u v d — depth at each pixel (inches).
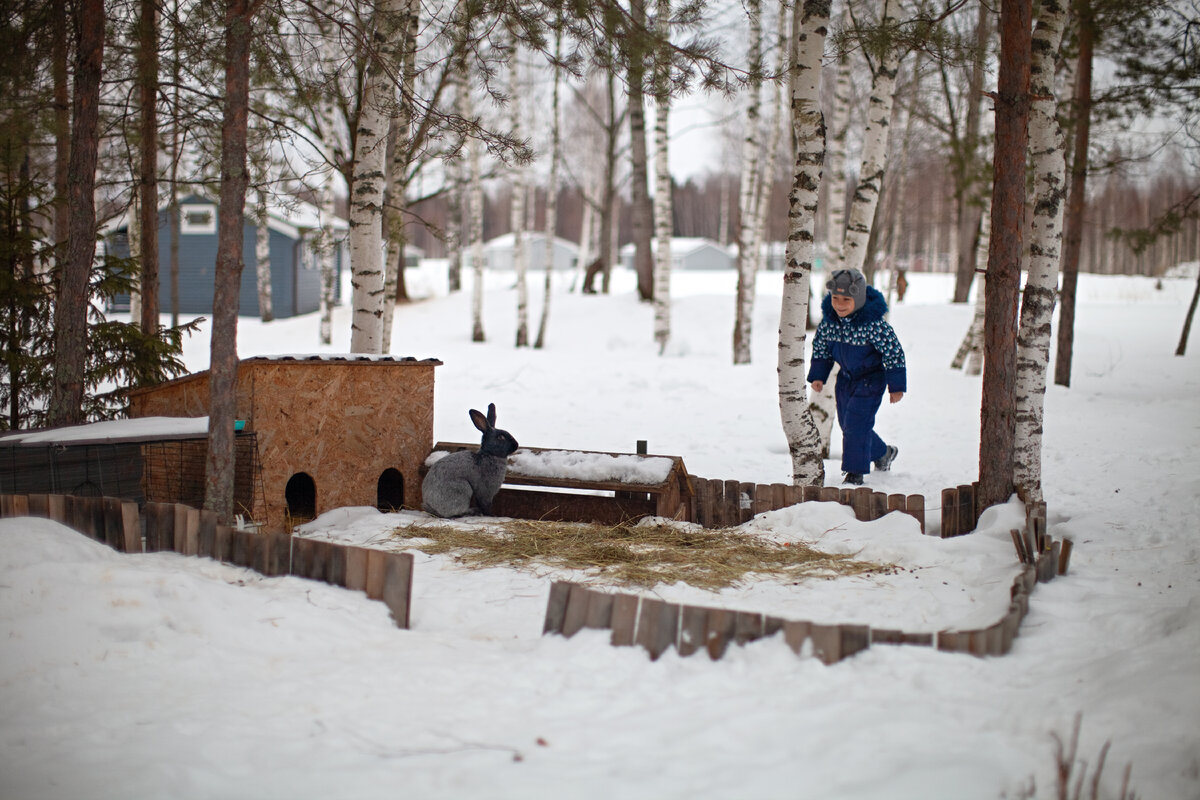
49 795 105.8
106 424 241.0
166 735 120.3
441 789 106.3
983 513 231.9
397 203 472.4
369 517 260.4
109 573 163.8
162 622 154.6
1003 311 231.0
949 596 186.1
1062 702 129.5
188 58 302.4
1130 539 228.1
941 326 931.3
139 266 369.1
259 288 1152.2
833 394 378.3
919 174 1272.1
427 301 1171.3
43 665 140.9
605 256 1194.0
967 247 1123.3
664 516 261.7
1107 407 513.7
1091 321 1054.4
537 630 167.3
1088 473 324.2
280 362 243.1
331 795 105.3
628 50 254.8
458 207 1288.1
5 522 183.2
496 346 906.1
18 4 275.0
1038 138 254.4
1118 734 119.5
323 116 450.3
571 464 269.1
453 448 286.0
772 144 839.1
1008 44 226.4
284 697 133.2
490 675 141.3
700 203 3412.9
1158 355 780.6
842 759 111.4
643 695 133.7
